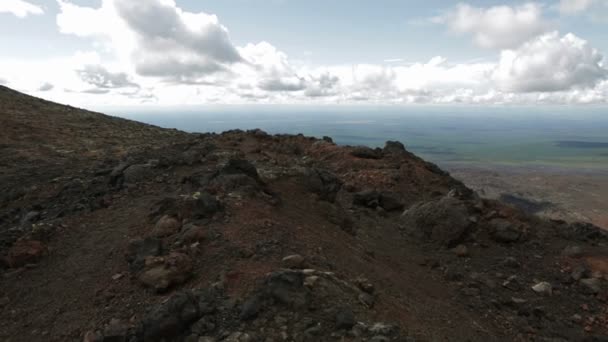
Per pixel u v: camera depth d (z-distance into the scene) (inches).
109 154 1024.2
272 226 371.9
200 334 224.7
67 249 373.1
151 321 227.6
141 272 291.9
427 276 436.1
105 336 233.6
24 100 1765.5
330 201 553.0
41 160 919.7
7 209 567.8
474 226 553.0
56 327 259.1
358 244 445.1
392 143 1005.2
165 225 366.0
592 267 480.7
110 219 434.6
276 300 245.9
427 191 753.6
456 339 277.4
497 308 383.9
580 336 346.3
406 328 257.3
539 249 533.3
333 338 221.6
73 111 1823.3
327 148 971.9
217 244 331.0
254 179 487.5
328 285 268.7
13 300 298.5
